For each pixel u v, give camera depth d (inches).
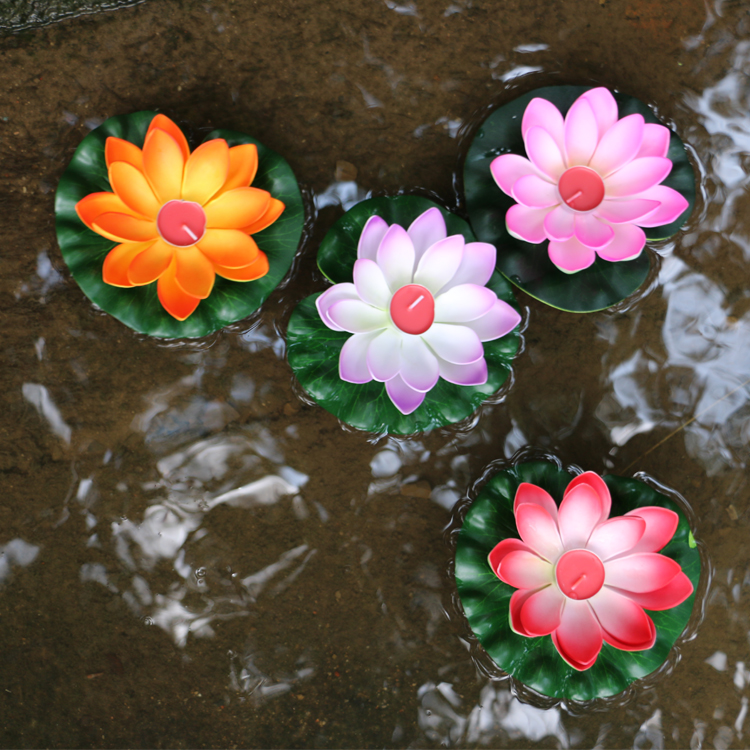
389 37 74.7
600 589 70.4
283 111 74.4
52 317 73.8
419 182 74.5
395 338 71.1
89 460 73.8
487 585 72.1
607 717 74.0
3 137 73.8
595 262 73.2
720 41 75.1
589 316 74.7
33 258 73.8
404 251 70.4
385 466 74.2
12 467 73.7
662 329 74.8
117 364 73.9
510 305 72.9
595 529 70.0
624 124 70.8
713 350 74.9
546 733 73.8
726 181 75.0
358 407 72.8
